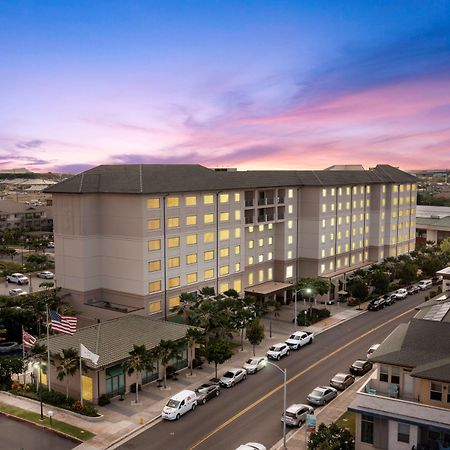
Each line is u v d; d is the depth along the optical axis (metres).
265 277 92.31
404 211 119.75
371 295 93.81
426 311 48.19
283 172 94.25
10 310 68.44
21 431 42.75
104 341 53.41
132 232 67.62
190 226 73.00
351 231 104.50
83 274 69.88
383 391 37.62
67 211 70.44
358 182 103.38
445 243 128.62
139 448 40.16
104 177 71.88
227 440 41.53
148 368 49.97
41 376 52.16
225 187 77.44
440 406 35.16
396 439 35.03
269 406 48.06
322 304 89.19
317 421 44.66
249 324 64.62
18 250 146.00
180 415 45.59
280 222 91.94
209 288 71.44
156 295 69.00
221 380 53.03
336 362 60.31
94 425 43.75
